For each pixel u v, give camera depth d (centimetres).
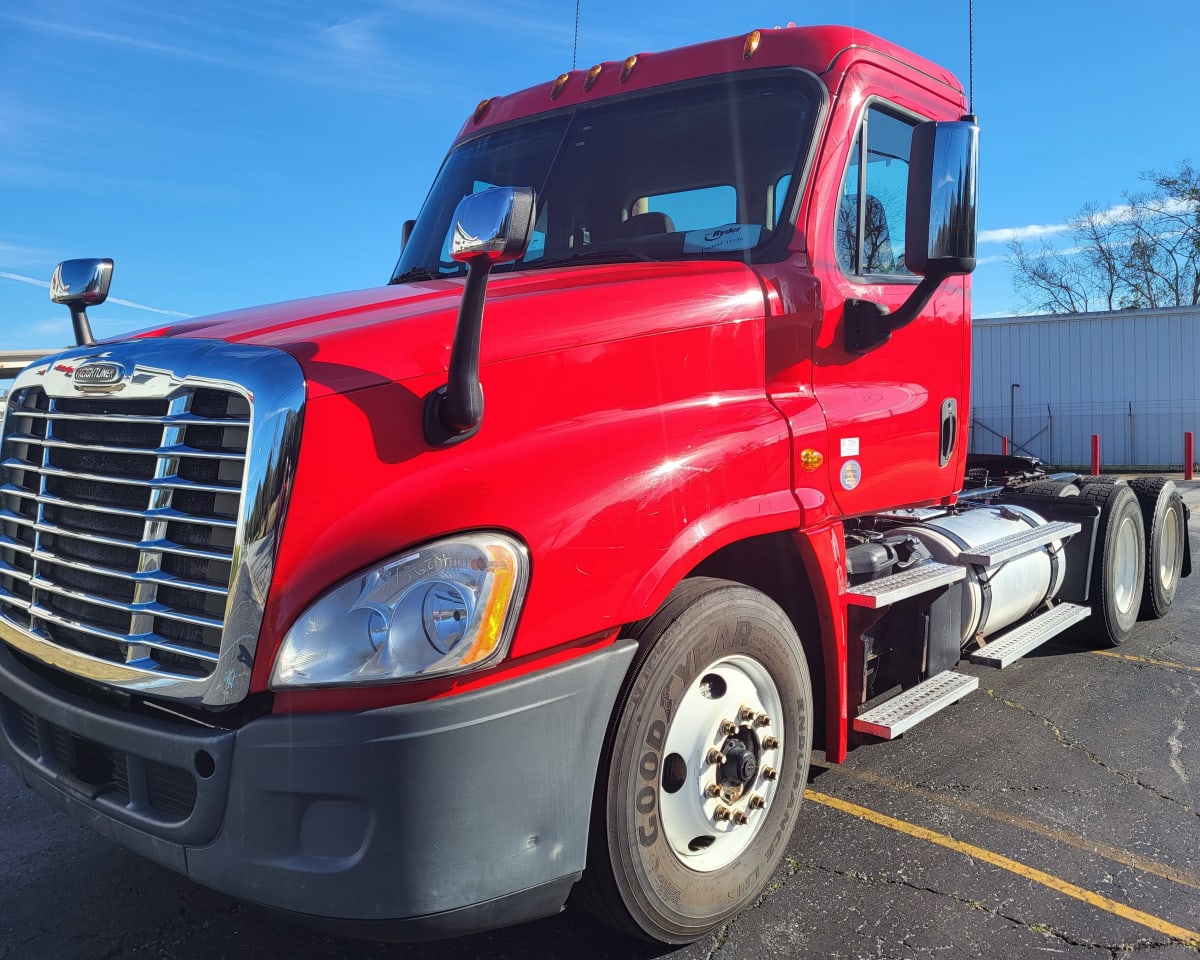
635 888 261
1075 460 2602
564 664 240
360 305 285
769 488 305
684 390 293
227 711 223
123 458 248
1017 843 364
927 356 404
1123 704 531
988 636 515
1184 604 812
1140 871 343
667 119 384
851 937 299
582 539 243
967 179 314
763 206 352
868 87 375
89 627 250
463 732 217
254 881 219
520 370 252
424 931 219
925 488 401
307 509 217
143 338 269
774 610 304
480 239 217
